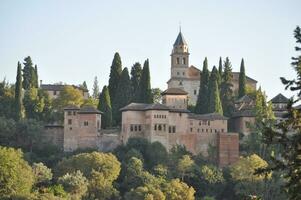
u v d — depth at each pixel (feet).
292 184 225.97
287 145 229.66
